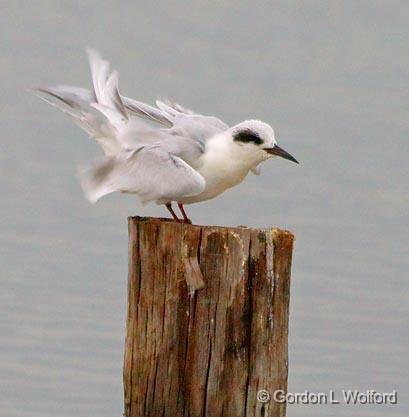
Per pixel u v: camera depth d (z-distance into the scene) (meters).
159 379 9.80
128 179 10.51
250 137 11.34
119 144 10.91
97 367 15.51
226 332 9.66
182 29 32.78
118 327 16.62
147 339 9.78
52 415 14.37
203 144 11.27
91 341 16.17
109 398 14.81
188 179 10.43
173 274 9.63
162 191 10.48
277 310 9.72
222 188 11.52
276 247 9.62
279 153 11.38
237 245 9.56
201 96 27.64
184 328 9.68
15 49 30.92
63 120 25.77
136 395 9.89
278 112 26.45
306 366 15.62
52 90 11.62
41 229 20.06
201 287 9.59
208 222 20.36
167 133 11.20
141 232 9.66
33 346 15.99
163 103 12.52
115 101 11.30
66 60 30.50
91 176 10.47
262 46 31.45
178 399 9.80
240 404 9.77
